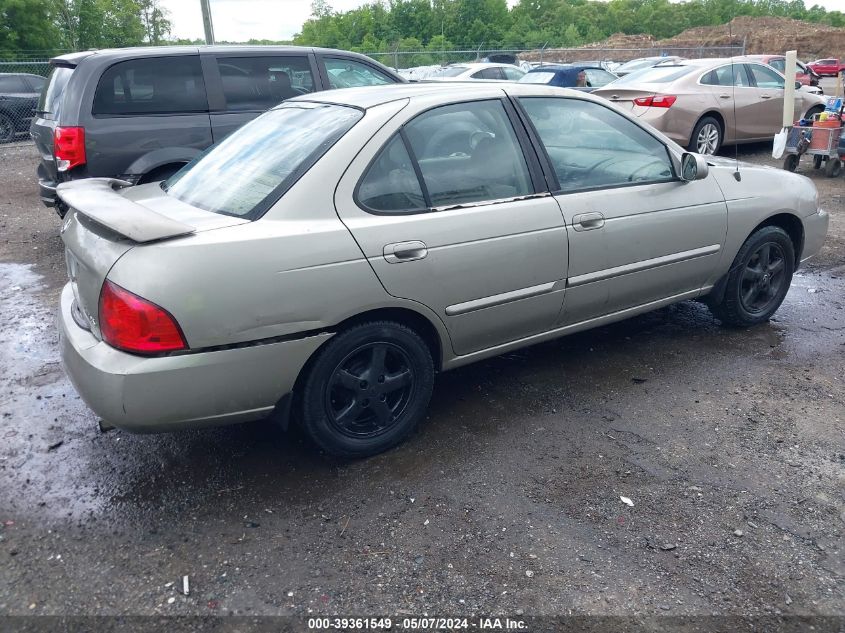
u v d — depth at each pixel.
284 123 3.63
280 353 2.94
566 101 3.99
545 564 2.68
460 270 3.36
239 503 3.07
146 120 6.46
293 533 2.87
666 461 3.35
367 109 3.37
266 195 3.06
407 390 3.44
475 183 3.51
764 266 4.83
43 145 6.79
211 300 2.74
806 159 11.61
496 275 3.49
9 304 5.54
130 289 2.67
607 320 4.18
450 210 3.38
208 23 15.39
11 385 4.17
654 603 2.49
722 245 4.46
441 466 3.33
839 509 2.99
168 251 2.71
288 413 3.11
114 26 43.47
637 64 15.27
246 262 2.80
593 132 4.02
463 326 3.50
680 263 4.29
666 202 4.14
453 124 3.52
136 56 6.45
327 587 2.58
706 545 2.78
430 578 2.61
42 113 6.96
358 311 3.09
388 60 24.89
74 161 6.19
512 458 3.39
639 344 4.73
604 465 3.32
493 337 3.68
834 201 8.74
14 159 13.16
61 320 3.17
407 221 3.22
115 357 2.74
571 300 3.87
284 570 2.66
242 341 2.84
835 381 4.16
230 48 6.93
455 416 3.79
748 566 2.67
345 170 3.13
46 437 3.61
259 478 3.25
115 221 2.75
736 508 3.00
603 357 4.53
